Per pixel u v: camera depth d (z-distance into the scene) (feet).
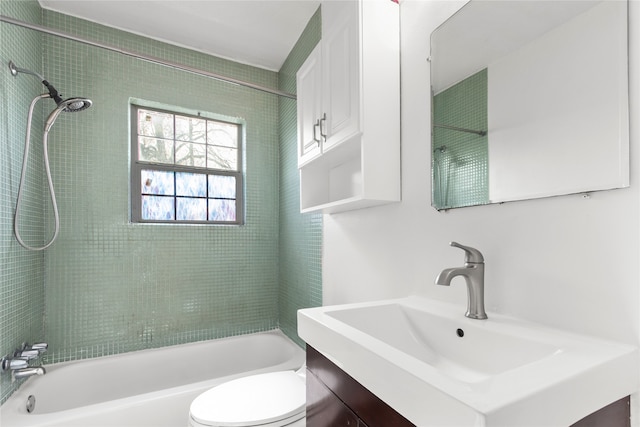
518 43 2.85
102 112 6.80
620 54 2.18
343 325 2.78
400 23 4.32
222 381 5.44
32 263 5.74
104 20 6.81
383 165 4.10
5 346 4.84
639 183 2.09
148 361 6.78
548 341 2.24
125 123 7.01
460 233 3.39
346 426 2.48
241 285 8.12
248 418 3.73
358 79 4.00
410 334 3.39
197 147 8.00
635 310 2.10
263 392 4.34
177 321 7.40
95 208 6.69
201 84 7.82
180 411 5.04
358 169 5.05
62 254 6.39
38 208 5.98
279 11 6.61
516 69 2.86
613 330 2.20
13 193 5.08
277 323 8.48
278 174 8.66
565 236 2.50
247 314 8.16
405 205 4.14
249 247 8.23
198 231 7.68
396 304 3.60
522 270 2.80
